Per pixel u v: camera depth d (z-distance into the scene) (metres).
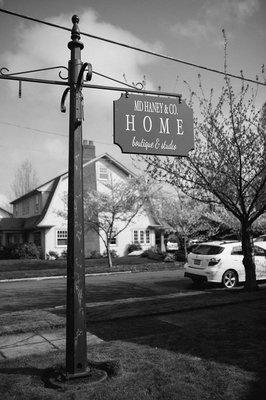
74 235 4.63
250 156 11.48
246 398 4.05
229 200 12.23
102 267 23.45
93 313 8.21
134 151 5.53
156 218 34.28
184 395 4.11
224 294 10.73
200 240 29.95
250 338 6.24
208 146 11.66
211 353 5.50
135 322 7.67
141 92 5.68
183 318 7.86
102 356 5.39
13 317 8.03
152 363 5.07
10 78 5.01
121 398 4.04
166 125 5.77
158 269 22.28
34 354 5.62
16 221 36.97
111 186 27.78
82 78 4.77
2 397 4.09
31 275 20.12
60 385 4.30
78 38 5.07
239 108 11.43
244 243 11.62
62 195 32.91
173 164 11.49
